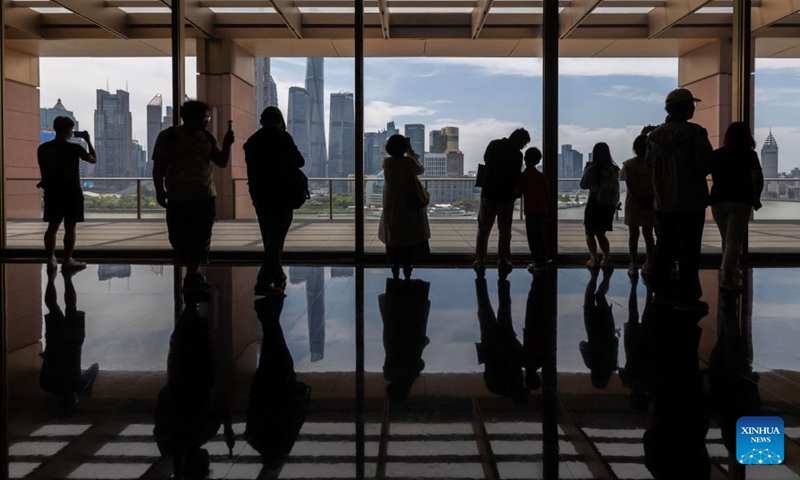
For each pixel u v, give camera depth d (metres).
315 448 2.18
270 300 4.89
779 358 3.30
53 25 9.91
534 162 6.49
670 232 4.67
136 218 9.62
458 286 5.54
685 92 4.61
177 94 7.43
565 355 3.36
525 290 5.35
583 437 2.28
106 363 3.20
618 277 6.09
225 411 2.54
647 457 2.11
